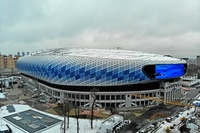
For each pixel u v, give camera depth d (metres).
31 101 102.00
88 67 89.44
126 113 81.62
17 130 63.09
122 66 88.75
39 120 72.31
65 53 109.25
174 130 63.03
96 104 90.00
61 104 91.81
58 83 95.69
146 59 94.62
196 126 64.88
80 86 91.81
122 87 91.06
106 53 109.31
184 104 92.81
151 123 69.88
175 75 98.69
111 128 61.50
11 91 132.00
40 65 110.50
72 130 63.25
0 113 80.69
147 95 95.69
